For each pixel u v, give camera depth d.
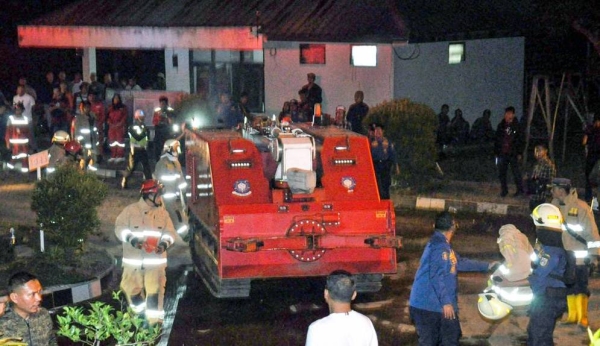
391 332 10.18
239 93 25.36
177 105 21.53
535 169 13.38
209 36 23.55
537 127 24.12
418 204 17.22
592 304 10.97
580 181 18.70
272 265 10.89
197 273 12.70
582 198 16.94
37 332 6.32
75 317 6.70
